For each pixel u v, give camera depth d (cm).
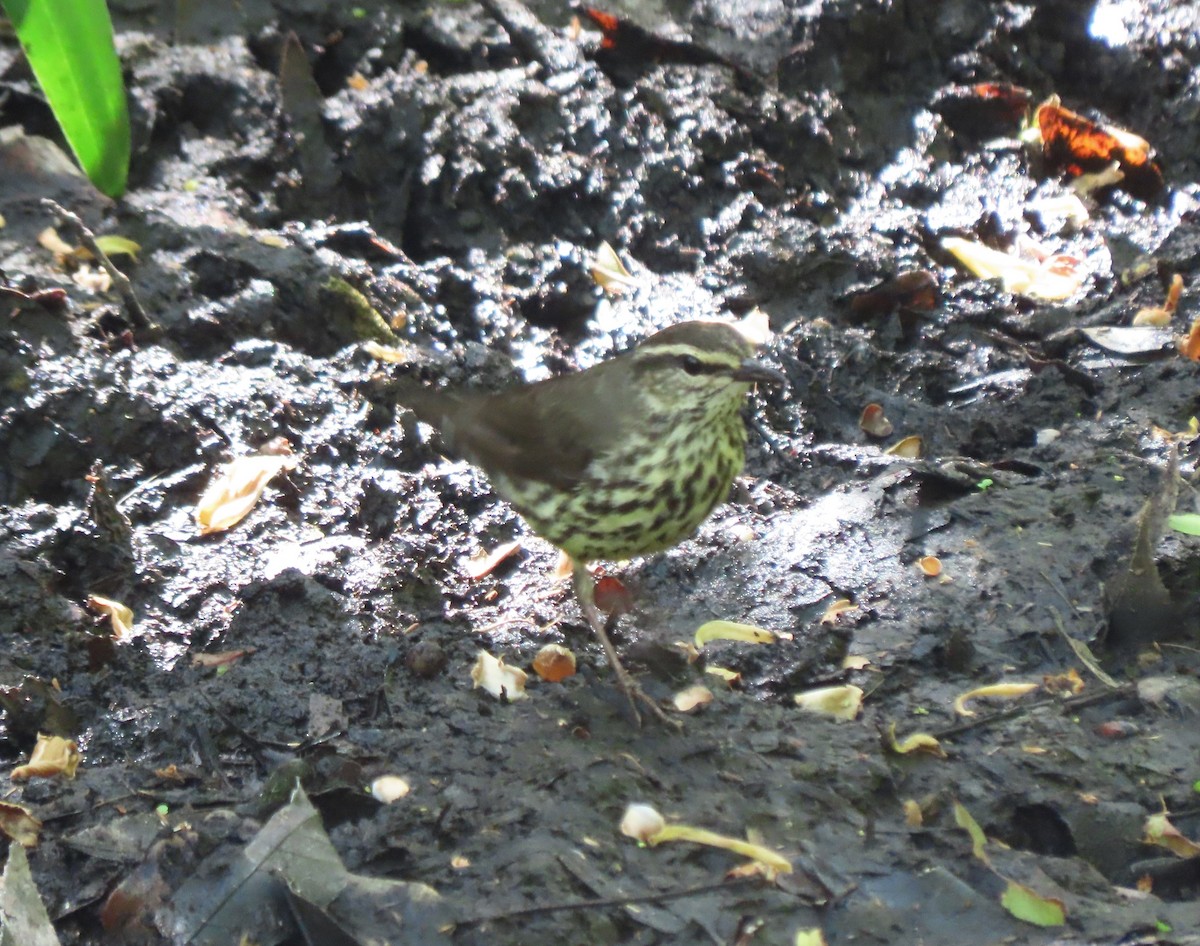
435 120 1072
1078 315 1074
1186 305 1070
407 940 533
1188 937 541
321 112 1063
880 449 940
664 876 563
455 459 880
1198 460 887
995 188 1184
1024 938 546
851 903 557
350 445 864
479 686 691
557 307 1037
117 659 722
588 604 704
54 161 994
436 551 818
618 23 1174
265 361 898
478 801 599
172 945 548
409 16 1142
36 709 676
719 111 1138
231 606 759
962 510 832
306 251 971
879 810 612
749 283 1062
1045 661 725
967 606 761
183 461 839
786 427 947
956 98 1227
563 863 561
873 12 1210
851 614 758
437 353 945
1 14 1068
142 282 923
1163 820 613
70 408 829
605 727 652
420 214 1065
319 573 775
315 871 553
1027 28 1275
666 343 677
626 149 1105
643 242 1076
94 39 837
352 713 679
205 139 1045
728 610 773
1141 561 734
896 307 1067
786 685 715
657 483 683
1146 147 1203
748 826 592
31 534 779
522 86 1106
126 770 644
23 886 555
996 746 659
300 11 1114
